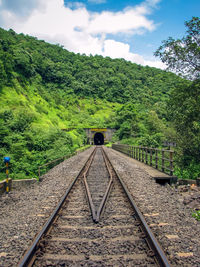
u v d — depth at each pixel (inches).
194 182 374.0
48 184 352.5
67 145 1108.5
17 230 167.8
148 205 224.4
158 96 5103.3
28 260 121.7
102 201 225.1
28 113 1448.1
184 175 545.6
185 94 561.9
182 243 142.8
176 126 647.8
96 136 3201.3
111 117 3516.2
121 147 1127.0
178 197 272.4
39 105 2588.6
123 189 289.4
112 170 477.1
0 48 2511.1
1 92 1983.3
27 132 1045.2
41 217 192.2
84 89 5108.3
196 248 137.1
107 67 6796.3
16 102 1836.9
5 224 182.7
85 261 123.8
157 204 229.0
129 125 2146.9
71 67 5944.9
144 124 2034.9
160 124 1772.9
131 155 792.3
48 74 4953.3
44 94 3405.5
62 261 124.6
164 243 141.7
